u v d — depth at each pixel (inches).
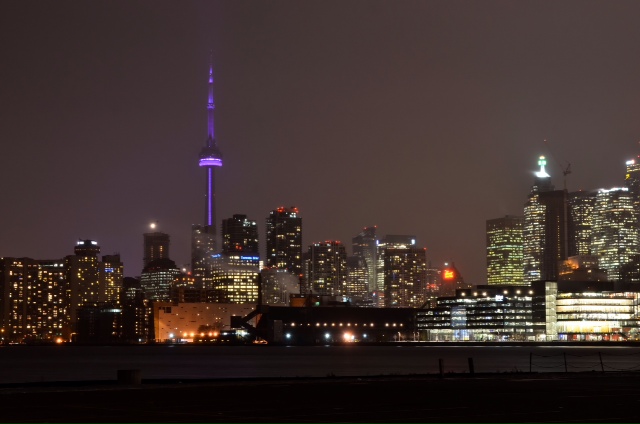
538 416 2696.9
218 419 2623.0
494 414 2746.1
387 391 3654.0
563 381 4308.6
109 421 2576.3
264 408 2950.3
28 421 2578.7
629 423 2527.1
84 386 4210.1
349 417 2672.2
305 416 2701.8
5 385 4311.0
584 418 2645.2
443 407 2967.5
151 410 2886.3
